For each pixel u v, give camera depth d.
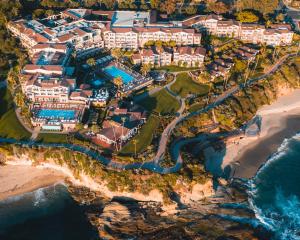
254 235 197.75
